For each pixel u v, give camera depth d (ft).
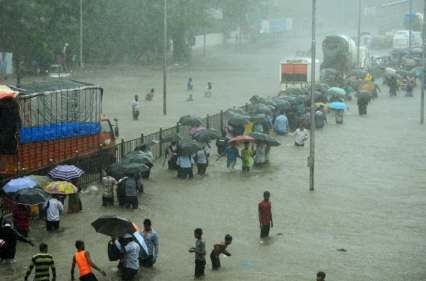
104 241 93.45
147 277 81.10
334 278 81.41
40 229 98.22
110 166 114.62
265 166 141.59
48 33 305.94
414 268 85.10
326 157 151.43
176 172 135.13
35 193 92.99
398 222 104.42
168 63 386.52
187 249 91.09
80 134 128.06
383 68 324.80
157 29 369.50
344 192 121.80
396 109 230.07
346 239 96.12
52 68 317.83
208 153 144.97
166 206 110.83
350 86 262.06
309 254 89.86
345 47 306.35
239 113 169.68
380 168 141.59
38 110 116.67
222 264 85.97
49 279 77.00
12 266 83.41
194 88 280.72
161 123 191.11
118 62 381.81
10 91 111.14
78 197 106.11
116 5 364.58
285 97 195.62
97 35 359.25
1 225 89.20
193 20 373.81
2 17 282.97
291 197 117.80
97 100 133.18
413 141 172.04
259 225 101.60
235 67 376.89
